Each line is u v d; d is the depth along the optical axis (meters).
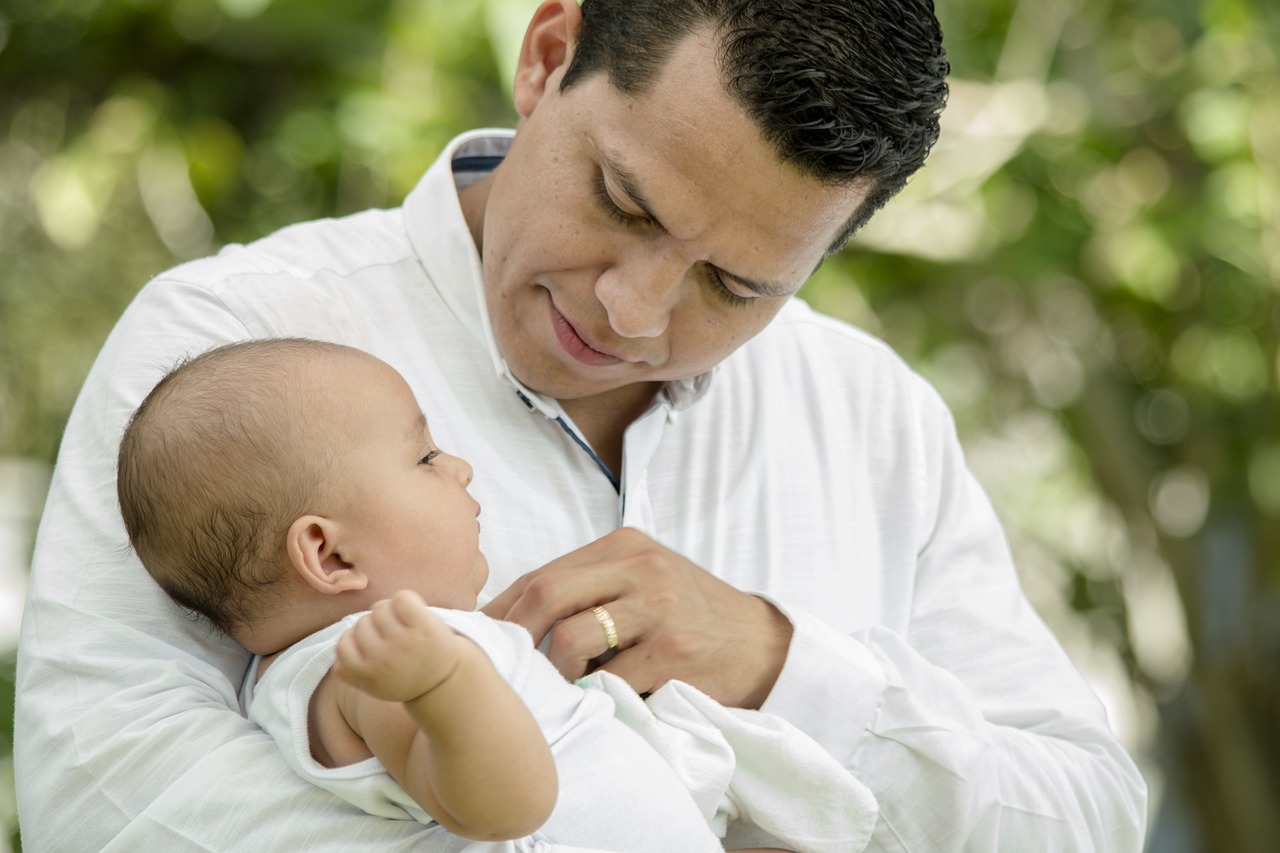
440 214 2.66
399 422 2.28
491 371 2.57
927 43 2.28
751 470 2.71
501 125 5.67
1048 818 2.48
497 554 2.47
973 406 6.59
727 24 2.17
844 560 2.70
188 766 2.03
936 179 5.82
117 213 5.89
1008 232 5.98
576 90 2.33
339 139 5.61
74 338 5.91
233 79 5.91
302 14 5.58
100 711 2.08
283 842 1.98
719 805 2.30
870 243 5.89
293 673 2.08
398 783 1.98
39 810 2.07
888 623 2.70
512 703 1.86
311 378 2.23
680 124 2.18
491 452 2.53
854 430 2.83
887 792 2.38
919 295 6.27
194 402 2.21
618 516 2.61
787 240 2.27
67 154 5.74
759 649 2.39
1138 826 2.63
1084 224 6.01
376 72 5.58
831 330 2.94
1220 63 5.98
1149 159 6.22
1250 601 6.59
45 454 5.86
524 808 1.86
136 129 5.84
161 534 2.19
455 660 1.80
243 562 2.17
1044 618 6.70
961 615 2.72
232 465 2.17
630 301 2.27
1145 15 6.14
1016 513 6.66
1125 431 6.50
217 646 2.29
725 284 2.35
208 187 5.82
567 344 2.41
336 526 2.19
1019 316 6.46
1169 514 6.70
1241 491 6.58
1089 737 2.68
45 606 2.21
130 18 5.73
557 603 2.31
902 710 2.40
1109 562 6.71
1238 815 6.60
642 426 2.62
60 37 5.80
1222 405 6.40
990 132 5.84
